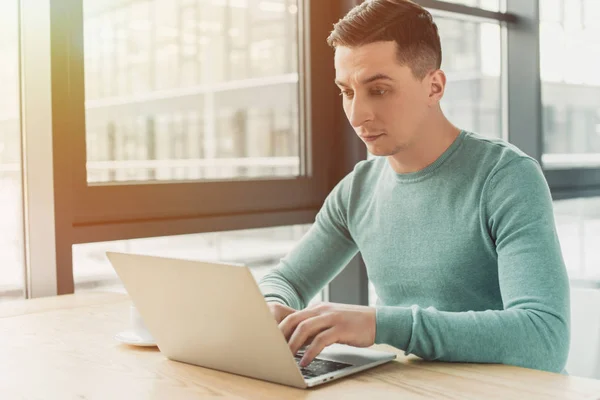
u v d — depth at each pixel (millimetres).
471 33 2686
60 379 959
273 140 2295
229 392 891
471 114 2719
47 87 1738
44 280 1780
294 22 2324
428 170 1346
